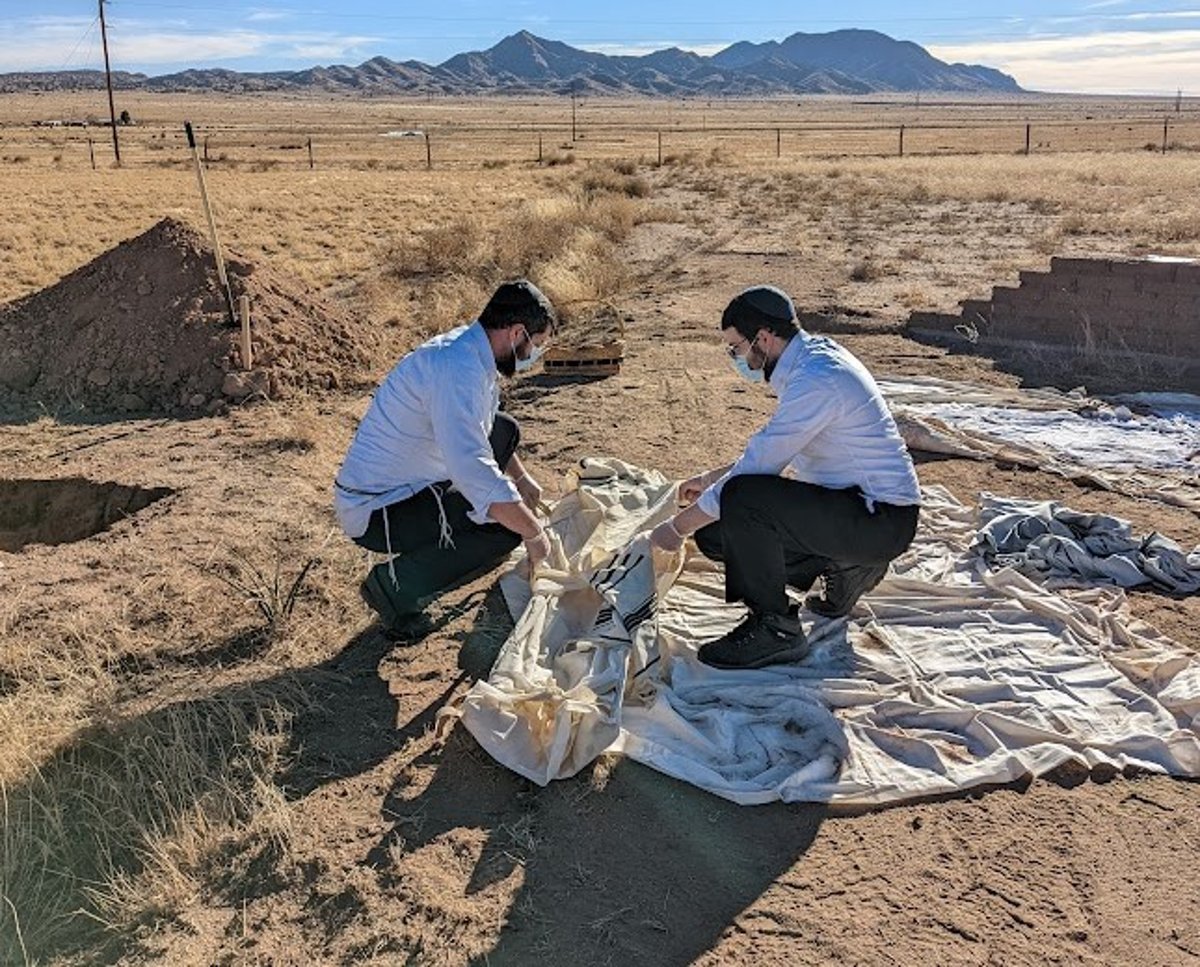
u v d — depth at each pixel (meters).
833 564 4.80
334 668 4.82
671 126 119.00
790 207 29.02
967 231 23.14
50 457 8.20
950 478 7.39
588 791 3.88
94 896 3.38
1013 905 3.35
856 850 3.59
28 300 11.12
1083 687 4.52
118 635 5.05
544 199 30.33
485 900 3.36
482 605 5.40
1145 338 10.76
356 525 4.88
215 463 7.89
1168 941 3.21
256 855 3.56
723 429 8.56
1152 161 44.41
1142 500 6.97
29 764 3.96
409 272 18.00
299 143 73.88
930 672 4.62
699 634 4.90
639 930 3.24
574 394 9.81
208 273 10.59
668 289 16.05
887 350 11.66
